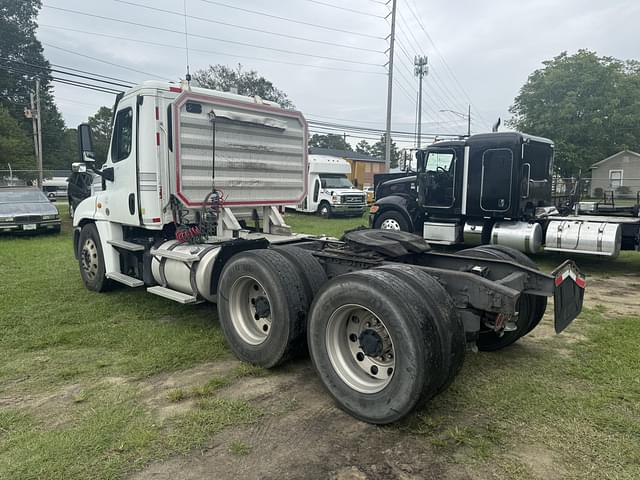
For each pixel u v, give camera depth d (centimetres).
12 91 5506
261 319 427
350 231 481
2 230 1293
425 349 293
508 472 269
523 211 955
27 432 309
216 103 559
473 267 427
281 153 636
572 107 3681
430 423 321
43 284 728
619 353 449
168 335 496
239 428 316
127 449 289
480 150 969
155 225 551
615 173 3584
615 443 298
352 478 264
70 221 1841
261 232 639
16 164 3712
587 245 862
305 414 336
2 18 5378
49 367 417
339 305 337
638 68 4275
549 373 405
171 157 551
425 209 1060
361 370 342
